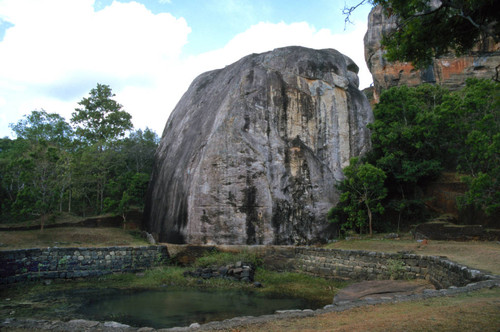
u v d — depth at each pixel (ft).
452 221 57.26
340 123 66.18
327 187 61.77
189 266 55.36
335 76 68.08
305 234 58.13
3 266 44.55
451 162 69.36
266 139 61.16
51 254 49.14
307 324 17.65
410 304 20.13
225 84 71.26
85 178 78.43
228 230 56.24
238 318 19.88
